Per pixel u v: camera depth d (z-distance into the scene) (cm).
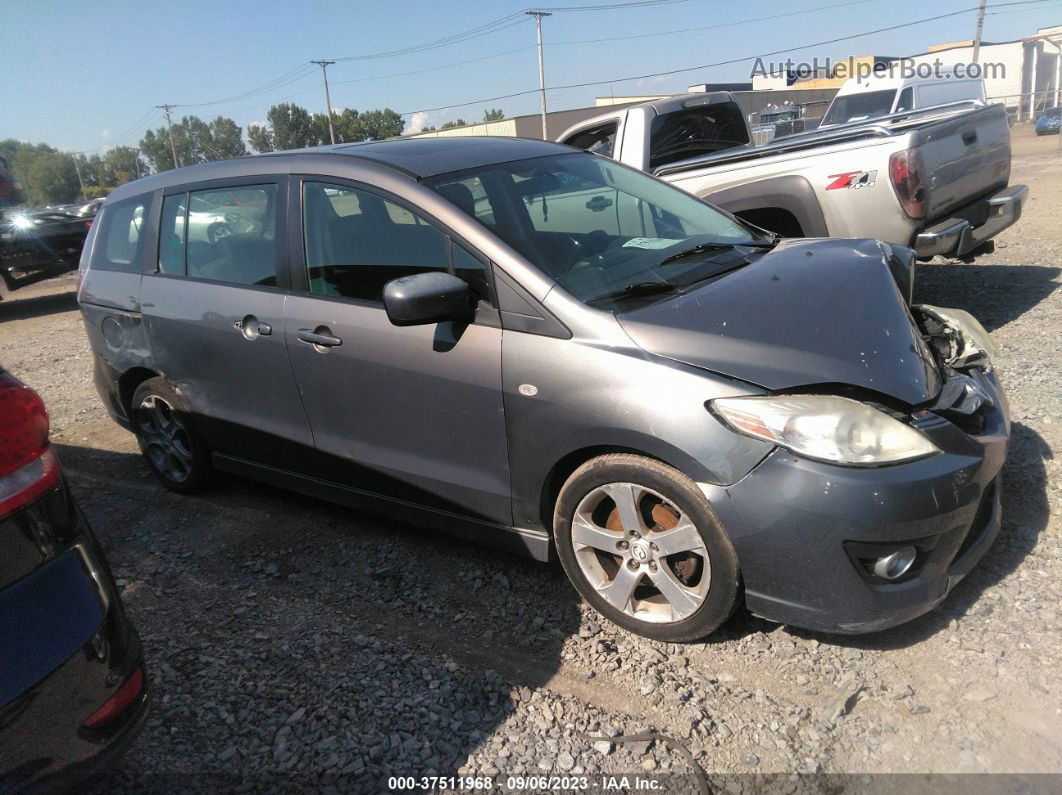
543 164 367
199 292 391
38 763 184
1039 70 5581
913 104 1394
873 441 240
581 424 273
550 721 251
